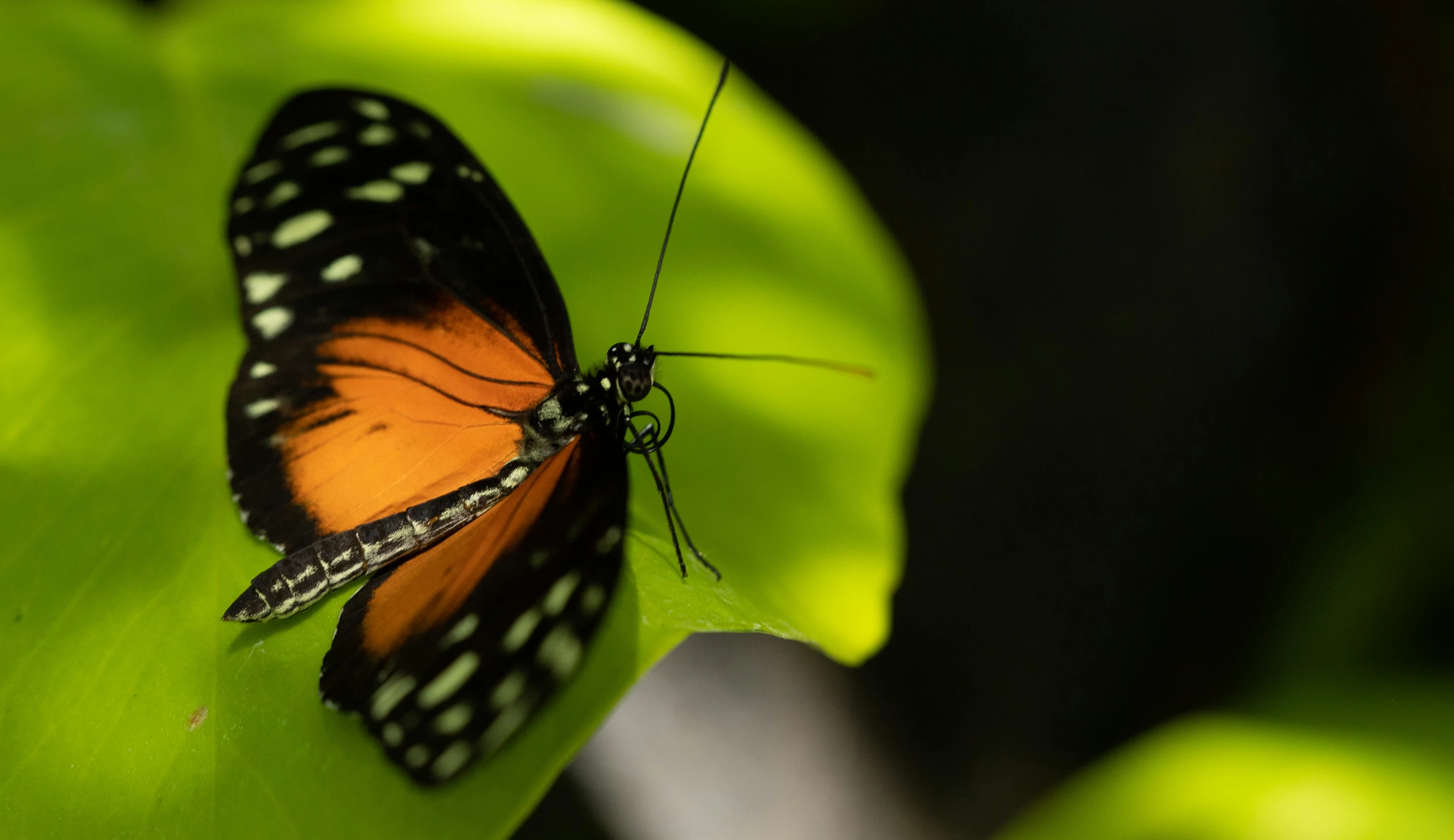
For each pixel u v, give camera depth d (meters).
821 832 0.44
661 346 0.39
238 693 0.36
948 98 0.48
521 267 0.37
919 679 0.45
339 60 0.40
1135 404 0.45
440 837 0.35
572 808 0.44
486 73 0.40
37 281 0.38
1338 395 0.45
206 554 0.37
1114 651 0.44
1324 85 0.44
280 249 0.37
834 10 0.49
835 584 0.37
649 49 0.41
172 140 0.39
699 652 0.45
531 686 0.35
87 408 0.37
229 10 0.40
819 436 0.38
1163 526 0.45
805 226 0.40
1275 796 0.41
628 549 0.37
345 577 0.36
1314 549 0.44
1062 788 0.43
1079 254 0.45
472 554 0.36
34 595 0.36
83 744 0.36
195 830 0.35
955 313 0.46
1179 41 0.44
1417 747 0.41
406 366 0.37
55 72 0.39
